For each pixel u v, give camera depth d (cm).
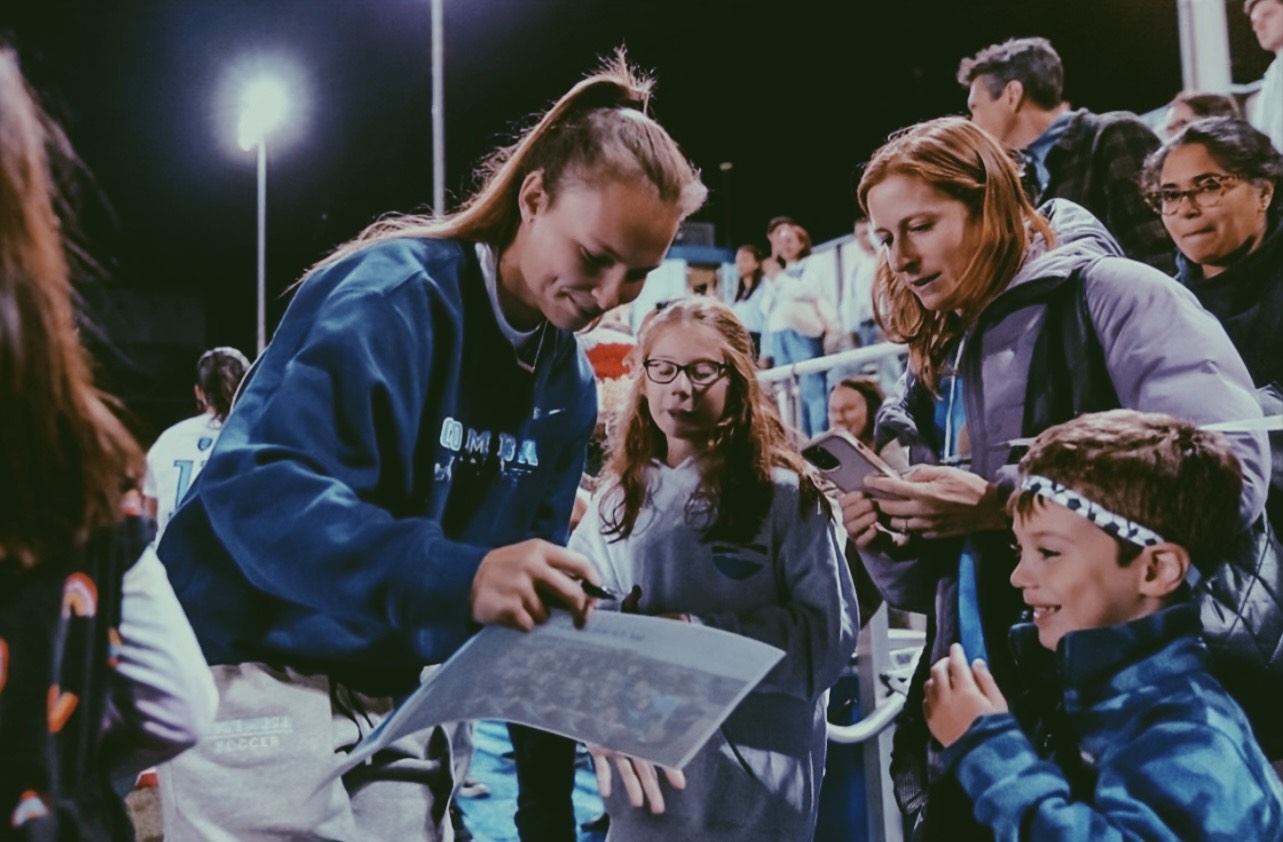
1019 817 133
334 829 134
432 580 106
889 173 167
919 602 179
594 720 97
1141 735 133
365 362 125
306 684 136
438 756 148
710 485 188
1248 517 150
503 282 143
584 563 108
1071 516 141
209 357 353
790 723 180
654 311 199
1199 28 276
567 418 160
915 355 182
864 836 238
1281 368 195
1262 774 130
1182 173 206
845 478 170
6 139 73
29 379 72
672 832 177
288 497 114
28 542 72
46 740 72
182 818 133
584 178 129
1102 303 159
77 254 88
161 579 88
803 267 604
